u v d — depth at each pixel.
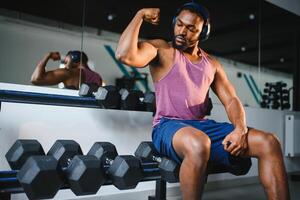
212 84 1.55
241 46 3.82
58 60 2.43
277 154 1.18
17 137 1.70
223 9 3.47
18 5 2.45
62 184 1.09
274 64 4.14
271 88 3.72
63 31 2.66
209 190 2.51
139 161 1.24
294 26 3.90
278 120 3.29
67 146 1.33
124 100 1.69
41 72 2.30
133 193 2.08
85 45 2.80
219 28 3.57
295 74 3.85
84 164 1.08
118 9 2.98
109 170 1.23
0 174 1.11
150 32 3.17
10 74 2.33
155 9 1.26
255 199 2.20
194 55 1.47
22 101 1.40
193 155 1.10
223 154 1.32
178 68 1.38
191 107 1.41
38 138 1.77
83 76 2.49
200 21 1.39
